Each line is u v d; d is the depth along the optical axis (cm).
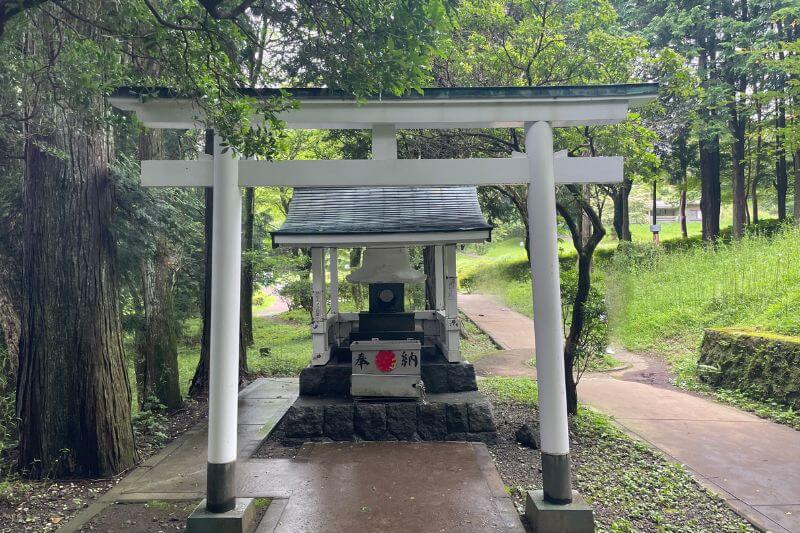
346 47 339
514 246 3359
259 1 341
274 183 384
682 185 2177
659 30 1747
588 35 693
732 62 1706
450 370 651
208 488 374
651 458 516
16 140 551
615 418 655
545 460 376
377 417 587
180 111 381
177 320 1105
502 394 768
